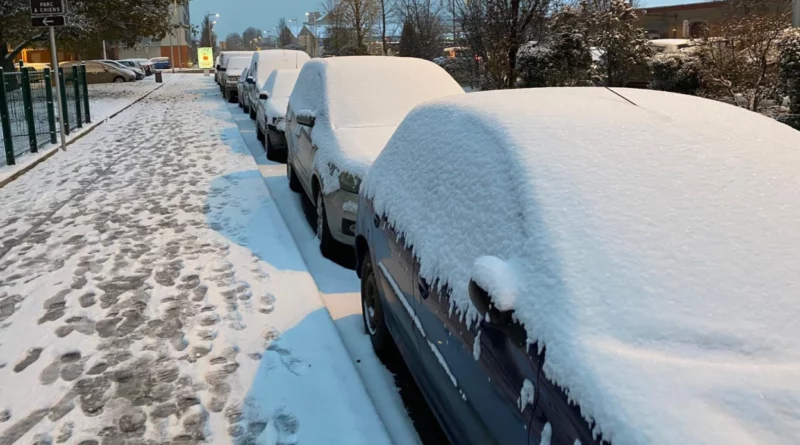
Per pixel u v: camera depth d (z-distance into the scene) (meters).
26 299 5.16
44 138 13.03
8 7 21.97
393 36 33.22
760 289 2.14
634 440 1.67
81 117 16.41
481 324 2.45
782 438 1.66
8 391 3.79
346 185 5.76
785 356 1.94
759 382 1.82
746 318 2.05
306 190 7.59
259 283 5.45
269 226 7.16
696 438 1.64
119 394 3.77
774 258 2.24
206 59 72.94
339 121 6.94
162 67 73.19
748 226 2.35
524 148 2.71
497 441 2.31
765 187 2.52
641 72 17.16
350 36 34.22
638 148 2.70
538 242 2.30
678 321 2.03
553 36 15.42
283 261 6.02
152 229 7.09
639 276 2.16
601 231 2.31
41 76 12.91
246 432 3.39
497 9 13.63
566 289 2.12
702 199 2.45
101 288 5.37
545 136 2.78
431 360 3.03
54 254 6.27
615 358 1.90
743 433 1.66
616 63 17.05
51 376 3.97
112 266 5.90
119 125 17.27
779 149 2.76
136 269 5.82
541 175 2.55
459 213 2.89
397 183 3.82
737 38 13.76
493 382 2.34
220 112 20.92
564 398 1.91
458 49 21.31
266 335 4.48
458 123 3.32
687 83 15.23
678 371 1.86
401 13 29.22
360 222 4.49
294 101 8.95
